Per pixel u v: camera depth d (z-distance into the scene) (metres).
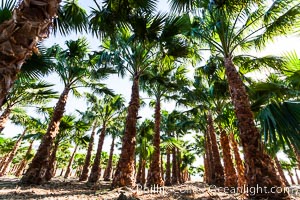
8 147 25.19
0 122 9.31
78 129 14.10
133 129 7.59
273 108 2.97
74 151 23.25
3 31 1.91
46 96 9.95
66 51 9.77
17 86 9.23
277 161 15.68
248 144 4.67
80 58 10.38
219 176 11.03
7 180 11.31
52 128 9.36
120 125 19.97
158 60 8.59
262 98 4.82
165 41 6.66
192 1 5.20
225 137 10.38
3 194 5.74
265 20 6.15
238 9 5.99
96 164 13.34
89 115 15.30
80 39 9.73
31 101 10.35
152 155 10.11
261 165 4.39
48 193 6.36
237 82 5.52
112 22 5.17
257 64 6.98
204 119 15.71
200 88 11.58
